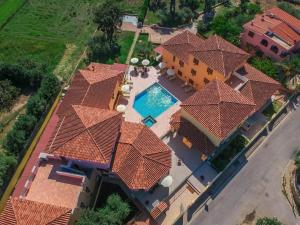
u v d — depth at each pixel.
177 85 57.88
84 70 53.16
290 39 58.88
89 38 66.44
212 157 47.69
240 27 64.62
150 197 43.47
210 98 46.28
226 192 45.75
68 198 39.72
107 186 45.06
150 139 44.03
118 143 42.62
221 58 51.00
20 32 68.00
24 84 58.09
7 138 47.50
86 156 39.53
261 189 46.03
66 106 47.97
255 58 59.56
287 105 55.91
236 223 42.91
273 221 39.59
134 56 62.78
